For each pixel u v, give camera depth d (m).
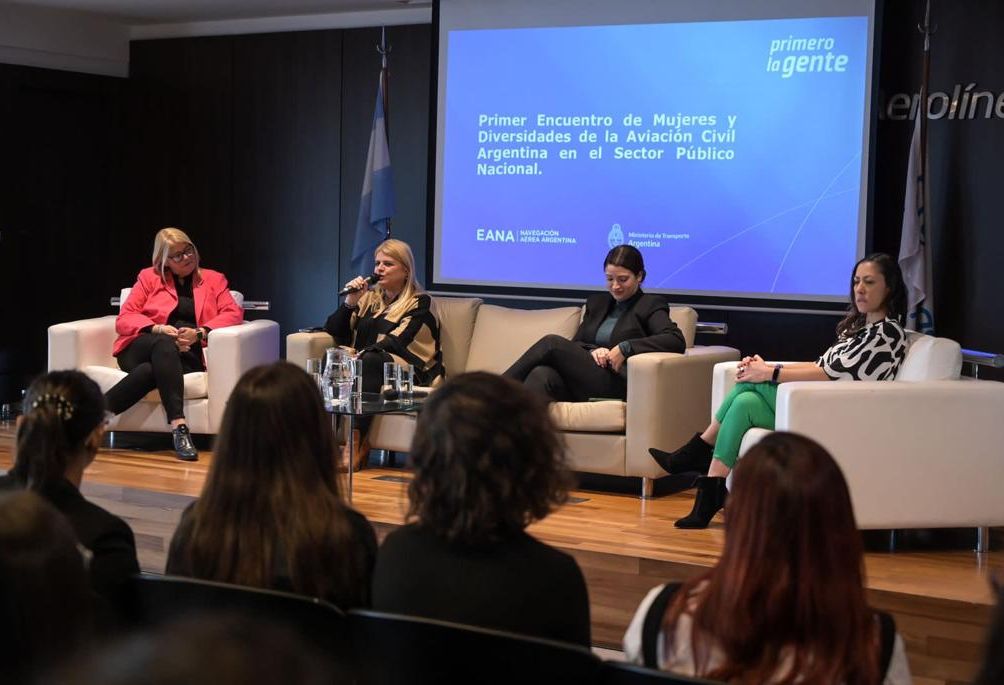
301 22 7.09
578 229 6.02
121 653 0.46
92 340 5.37
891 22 5.61
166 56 7.43
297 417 1.80
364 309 5.23
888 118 5.66
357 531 1.85
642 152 5.88
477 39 6.13
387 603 1.62
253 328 5.28
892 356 3.91
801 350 5.90
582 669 1.34
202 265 7.43
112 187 7.50
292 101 7.14
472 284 6.23
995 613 0.89
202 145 7.38
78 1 6.80
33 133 7.12
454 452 1.58
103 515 1.91
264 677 0.45
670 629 1.50
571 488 1.68
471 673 1.41
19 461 1.96
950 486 3.68
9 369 7.04
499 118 6.12
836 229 5.56
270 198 7.24
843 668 1.40
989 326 5.50
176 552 1.86
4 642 0.83
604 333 4.91
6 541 0.86
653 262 5.90
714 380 4.25
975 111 5.47
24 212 7.09
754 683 1.42
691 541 3.79
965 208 5.52
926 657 3.16
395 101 6.88
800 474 1.45
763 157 5.66
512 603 1.58
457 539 1.60
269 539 1.76
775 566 1.43
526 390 1.66
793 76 5.57
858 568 1.46
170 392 5.06
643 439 4.46
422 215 6.86
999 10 5.40
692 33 5.74
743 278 5.75
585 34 5.93
